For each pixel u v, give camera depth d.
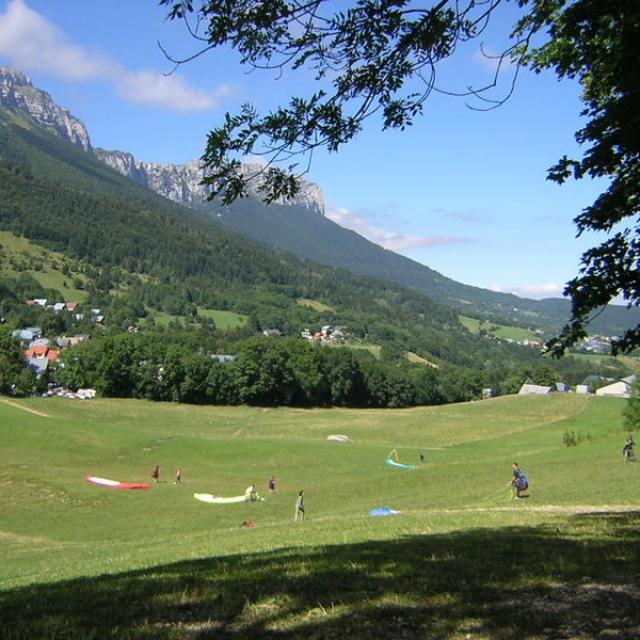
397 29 7.55
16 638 7.84
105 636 7.77
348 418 120.56
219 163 7.74
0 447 73.69
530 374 199.62
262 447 77.06
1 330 133.00
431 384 164.62
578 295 11.91
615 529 15.34
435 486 45.94
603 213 11.96
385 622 7.98
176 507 45.91
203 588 10.00
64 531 39.22
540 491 33.62
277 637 7.62
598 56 11.76
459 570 10.64
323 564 11.60
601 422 110.25
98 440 78.62
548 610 8.27
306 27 7.51
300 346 140.00
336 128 7.79
